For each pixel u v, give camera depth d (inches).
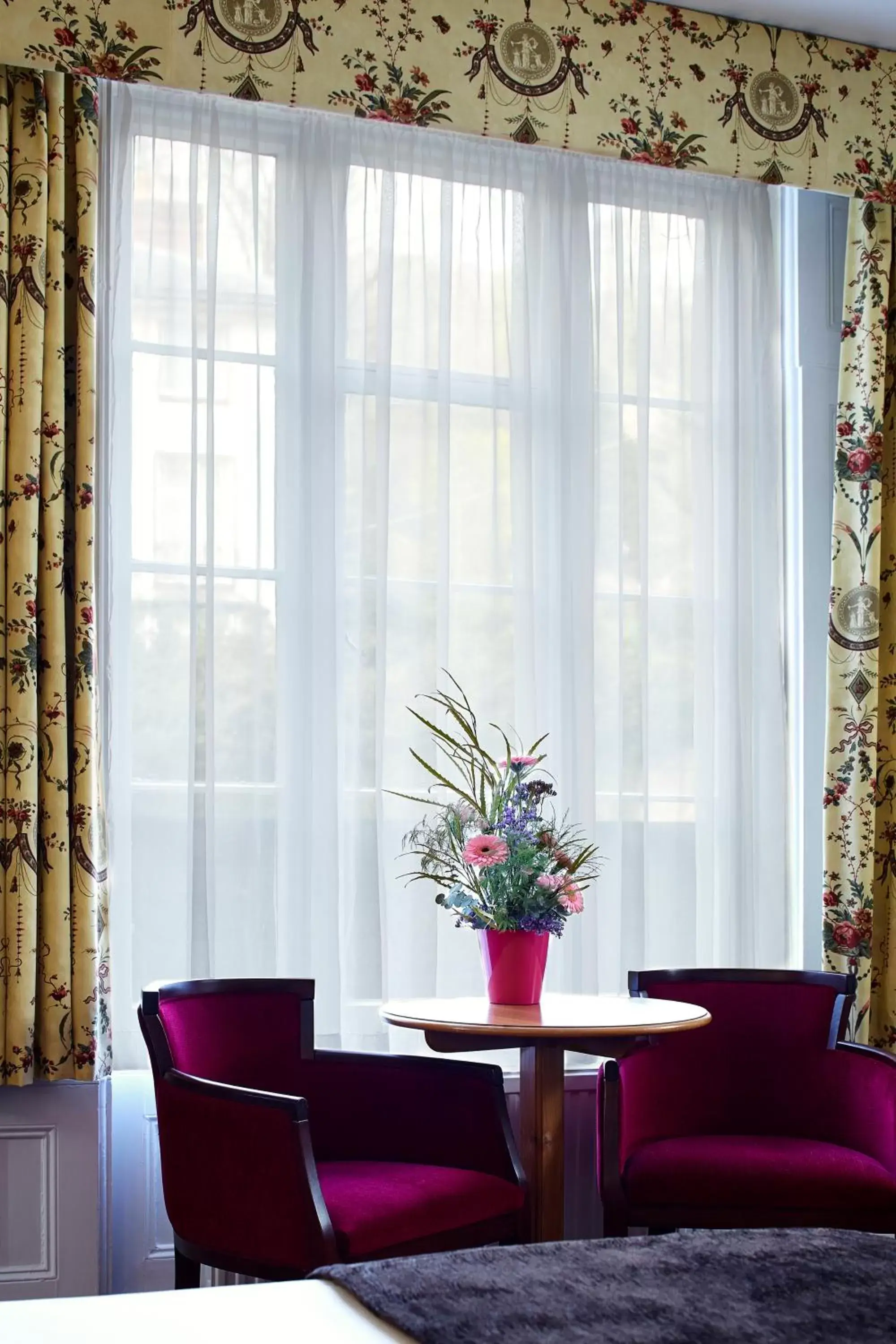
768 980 139.4
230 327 138.5
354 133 143.3
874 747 155.3
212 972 133.1
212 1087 107.3
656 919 152.3
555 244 149.9
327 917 136.4
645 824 149.7
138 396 135.6
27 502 124.9
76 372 128.8
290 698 137.7
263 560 137.9
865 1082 131.6
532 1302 66.2
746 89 155.6
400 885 140.9
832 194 162.7
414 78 141.6
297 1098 105.2
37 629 126.6
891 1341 61.9
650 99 151.4
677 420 156.1
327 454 139.3
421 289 145.5
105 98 134.2
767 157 156.1
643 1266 72.6
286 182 140.9
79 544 127.3
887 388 161.3
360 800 138.6
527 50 146.4
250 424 138.4
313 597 138.2
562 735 147.0
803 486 162.9
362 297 143.1
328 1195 107.2
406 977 140.3
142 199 136.4
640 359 152.9
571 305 150.4
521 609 146.5
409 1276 70.1
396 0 141.3
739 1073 137.0
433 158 146.6
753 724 156.5
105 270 133.0
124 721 133.0
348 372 142.3
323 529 138.8
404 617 143.1
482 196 148.4
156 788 133.9
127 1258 131.8
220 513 137.2
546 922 123.3
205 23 134.0
